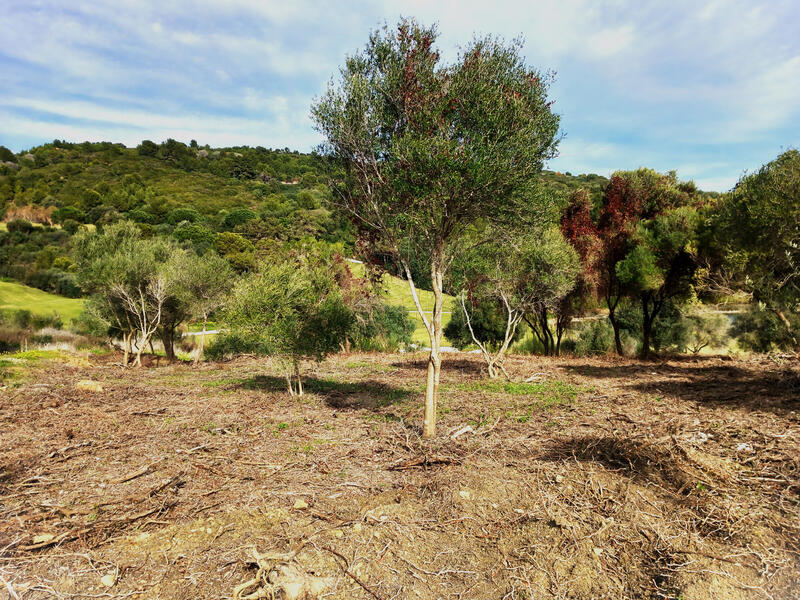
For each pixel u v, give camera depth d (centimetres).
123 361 2383
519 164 750
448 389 1456
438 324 877
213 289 2533
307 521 541
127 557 466
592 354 2502
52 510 575
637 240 2086
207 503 596
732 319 2395
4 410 1143
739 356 2172
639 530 510
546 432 896
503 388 1449
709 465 664
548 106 802
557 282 1603
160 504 591
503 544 494
